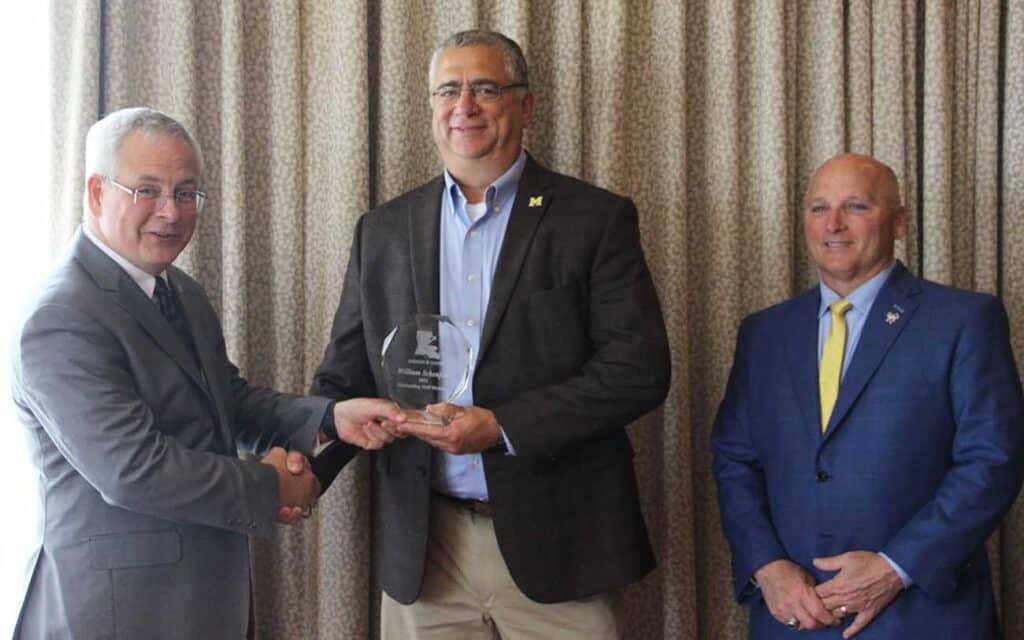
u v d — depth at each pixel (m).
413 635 1.97
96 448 1.49
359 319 2.04
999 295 2.50
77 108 2.21
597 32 2.37
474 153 1.94
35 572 1.56
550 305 1.87
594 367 1.84
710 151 2.45
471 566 1.92
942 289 1.91
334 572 2.26
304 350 2.37
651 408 1.86
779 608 1.83
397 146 2.32
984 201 2.48
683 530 2.35
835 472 1.85
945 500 1.76
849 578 1.76
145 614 1.53
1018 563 2.43
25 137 2.30
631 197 2.42
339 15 2.30
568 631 1.90
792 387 1.95
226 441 1.73
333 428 1.90
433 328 1.84
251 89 2.38
